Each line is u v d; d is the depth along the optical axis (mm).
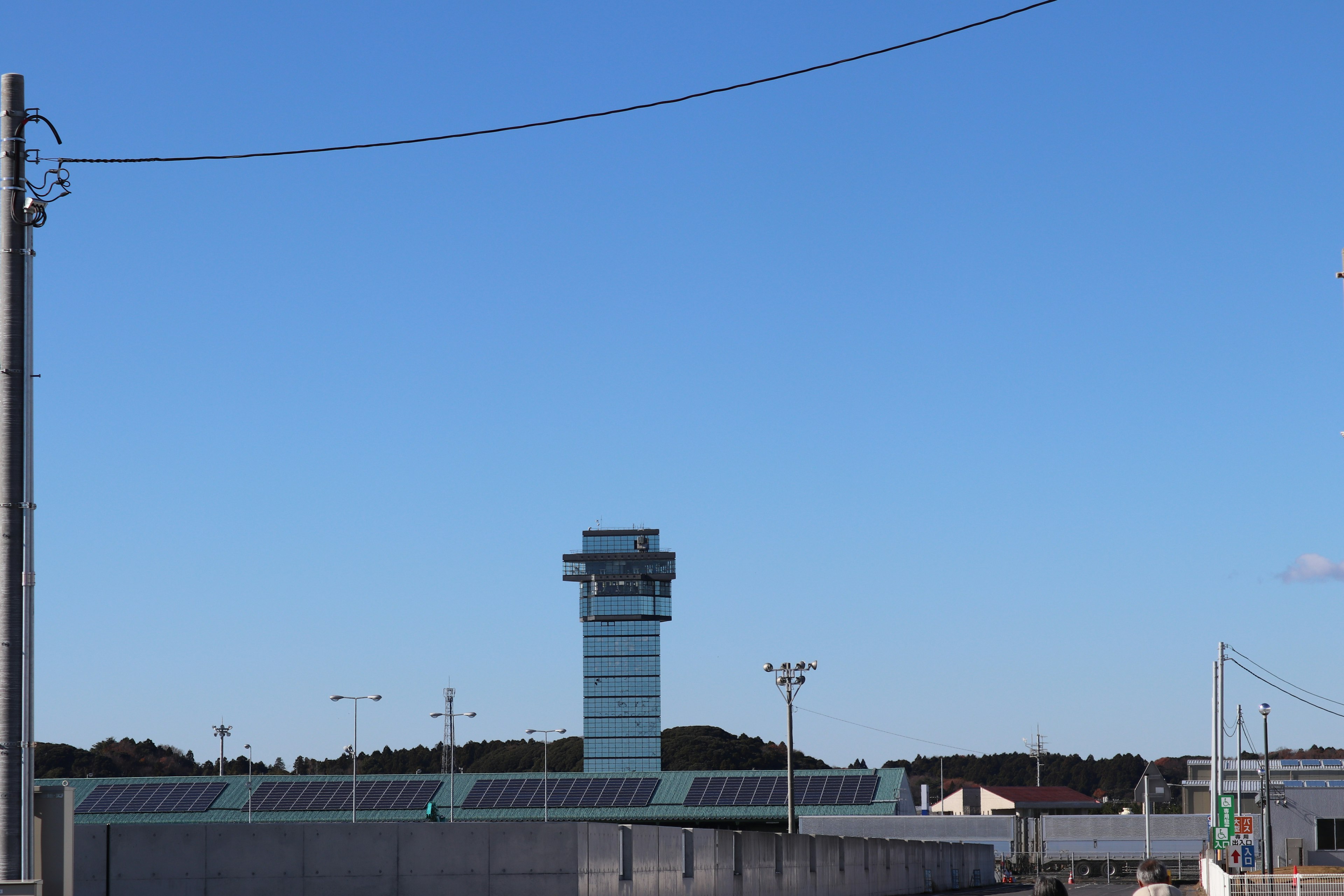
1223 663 70562
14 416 15844
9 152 16188
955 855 77875
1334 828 95750
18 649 15516
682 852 38125
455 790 121000
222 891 27266
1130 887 87500
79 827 26219
